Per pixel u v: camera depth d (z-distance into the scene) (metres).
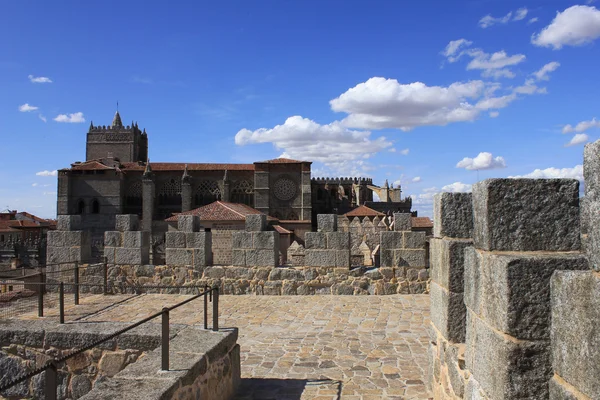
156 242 58.75
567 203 4.44
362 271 15.57
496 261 4.24
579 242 4.39
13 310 13.14
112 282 16.44
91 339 8.04
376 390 7.36
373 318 12.20
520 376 4.00
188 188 86.19
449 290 6.26
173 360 6.09
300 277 15.63
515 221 4.41
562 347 3.32
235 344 7.62
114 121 118.81
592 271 3.01
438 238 6.73
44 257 61.84
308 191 90.00
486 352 4.46
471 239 6.43
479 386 4.68
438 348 6.69
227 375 7.15
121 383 5.32
